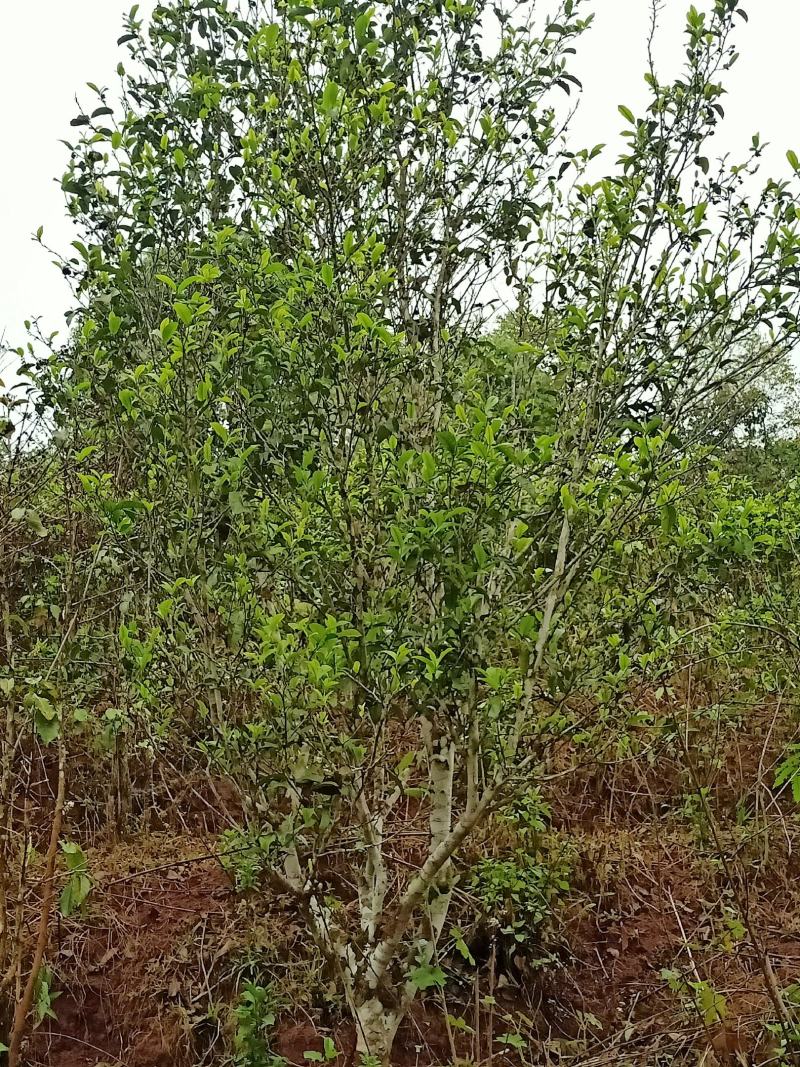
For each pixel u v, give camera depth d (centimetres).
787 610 530
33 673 379
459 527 281
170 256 382
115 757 504
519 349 348
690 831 541
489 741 326
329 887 410
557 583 312
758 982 412
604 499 304
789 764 353
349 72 336
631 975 453
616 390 334
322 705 308
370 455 328
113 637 400
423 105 374
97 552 345
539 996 434
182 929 435
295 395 315
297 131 348
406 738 510
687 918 487
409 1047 397
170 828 530
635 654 337
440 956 429
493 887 444
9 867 393
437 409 373
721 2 326
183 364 307
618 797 589
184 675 328
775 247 315
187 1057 379
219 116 385
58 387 362
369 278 321
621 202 333
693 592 387
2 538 365
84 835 515
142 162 376
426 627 299
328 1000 398
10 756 351
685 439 357
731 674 566
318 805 338
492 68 389
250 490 339
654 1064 370
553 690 323
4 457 405
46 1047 378
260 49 353
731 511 462
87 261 354
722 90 330
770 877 505
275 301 330
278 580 344
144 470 336
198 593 329
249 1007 371
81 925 422
